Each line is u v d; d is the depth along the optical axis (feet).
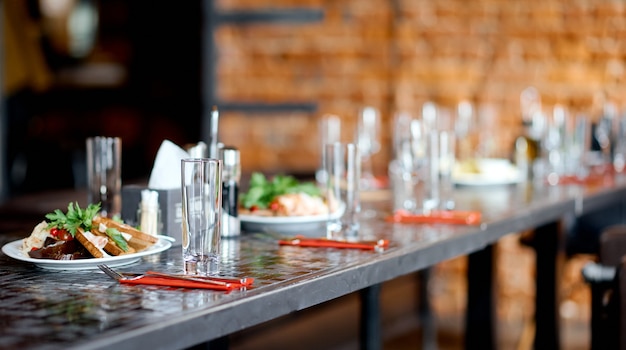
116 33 21.79
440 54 17.10
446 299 16.99
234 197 6.45
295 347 11.37
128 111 21.94
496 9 16.79
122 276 4.76
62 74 22.31
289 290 4.62
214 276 4.88
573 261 15.93
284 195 7.07
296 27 17.79
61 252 5.03
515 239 16.51
